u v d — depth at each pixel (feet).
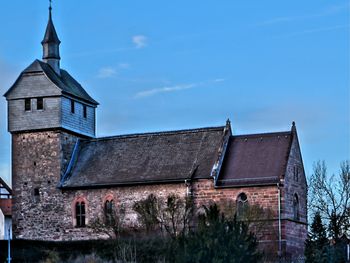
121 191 256.11
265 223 236.84
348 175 298.15
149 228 242.78
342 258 190.80
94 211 259.19
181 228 241.76
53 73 279.08
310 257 191.01
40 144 271.90
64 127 271.49
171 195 248.73
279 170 241.35
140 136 271.49
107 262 199.93
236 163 248.73
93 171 265.34
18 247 229.45
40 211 267.80
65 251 228.02
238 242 147.54
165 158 258.78
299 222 248.32
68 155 273.13
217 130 261.44
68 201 263.90
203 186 246.06
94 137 289.12
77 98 279.49
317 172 302.86
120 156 267.18
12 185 273.13
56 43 283.79
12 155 274.77
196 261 145.18
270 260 206.08
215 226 149.07
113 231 250.16
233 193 242.78
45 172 269.44
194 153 256.32
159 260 194.90
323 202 297.12
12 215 271.90
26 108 274.77
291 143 248.93
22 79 276.00
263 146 251.19
